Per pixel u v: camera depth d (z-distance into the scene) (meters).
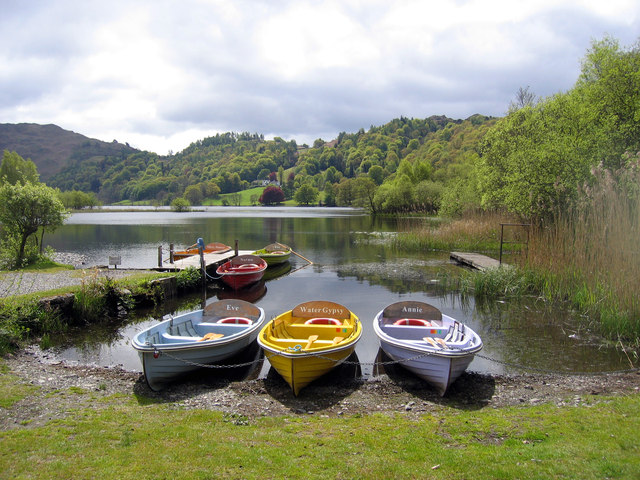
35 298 12.10
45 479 4.32
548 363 9.46
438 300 15.55
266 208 137.50
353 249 30.81
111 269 19.70
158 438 5.45
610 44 20.36
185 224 59.50
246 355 10.22
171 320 9.79
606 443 5.21
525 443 5.38
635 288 10.68
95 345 11.05
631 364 9.33
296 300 16.16
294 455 5.02
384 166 173.75
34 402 6.86
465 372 8.95
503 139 27.23
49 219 21.27
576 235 14.12
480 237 29.05
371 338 11.52
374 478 4.45
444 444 5.43
